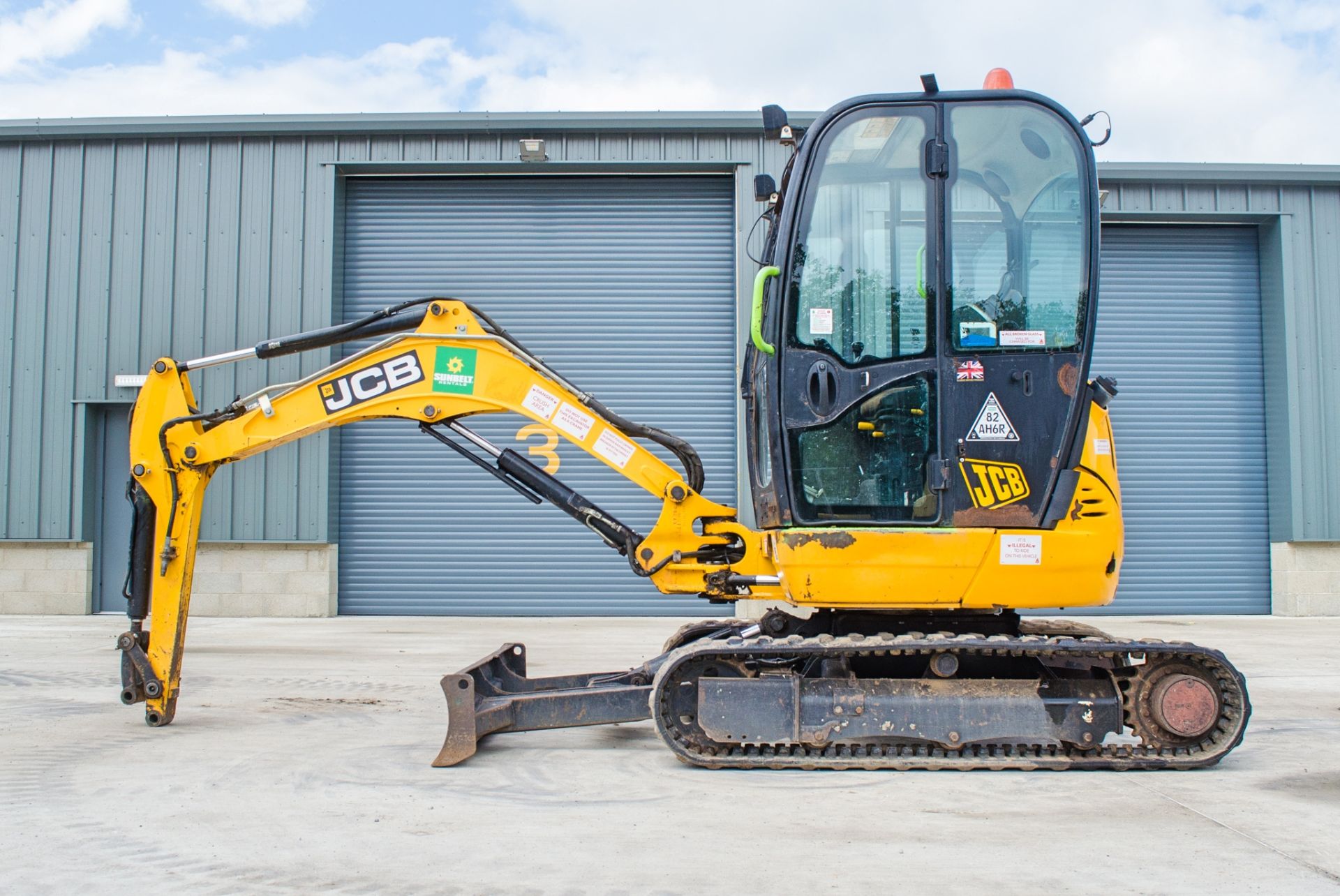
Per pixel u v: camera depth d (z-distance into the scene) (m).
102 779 4.23
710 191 12.51
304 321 12.11
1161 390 12.95
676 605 12.21
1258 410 12.99
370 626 11.07
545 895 2.88
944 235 4.47
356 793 4.01
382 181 12.55
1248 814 3.68
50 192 12.26
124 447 12.38
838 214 4.53
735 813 3.70
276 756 4.67
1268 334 12.95
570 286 12.49
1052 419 4.40
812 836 3.42
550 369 5.18
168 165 12.21
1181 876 3.02
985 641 4.25
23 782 4.19
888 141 4.54
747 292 12.16
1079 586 4.33
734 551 5.08
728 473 12.38
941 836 3.41
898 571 4.30
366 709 5.94
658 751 4.78
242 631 10.50
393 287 12.50
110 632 10.30
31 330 12.24
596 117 12.05
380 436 12.39
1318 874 3.04
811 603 4.39
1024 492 4.37
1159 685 4.32
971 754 4.34
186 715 5.73
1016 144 4.51
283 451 12.01
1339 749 4.88
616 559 12.27
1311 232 12.66
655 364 12.45
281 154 12.20
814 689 4.34
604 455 5.13
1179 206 12.60
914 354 4.45
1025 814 3.67
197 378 12.11
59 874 3.09
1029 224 4.48
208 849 3.32
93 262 12.21
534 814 3.70
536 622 11.68
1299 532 12.51
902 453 4.44
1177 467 12.90
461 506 12.34
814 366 4.50
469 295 12.48
